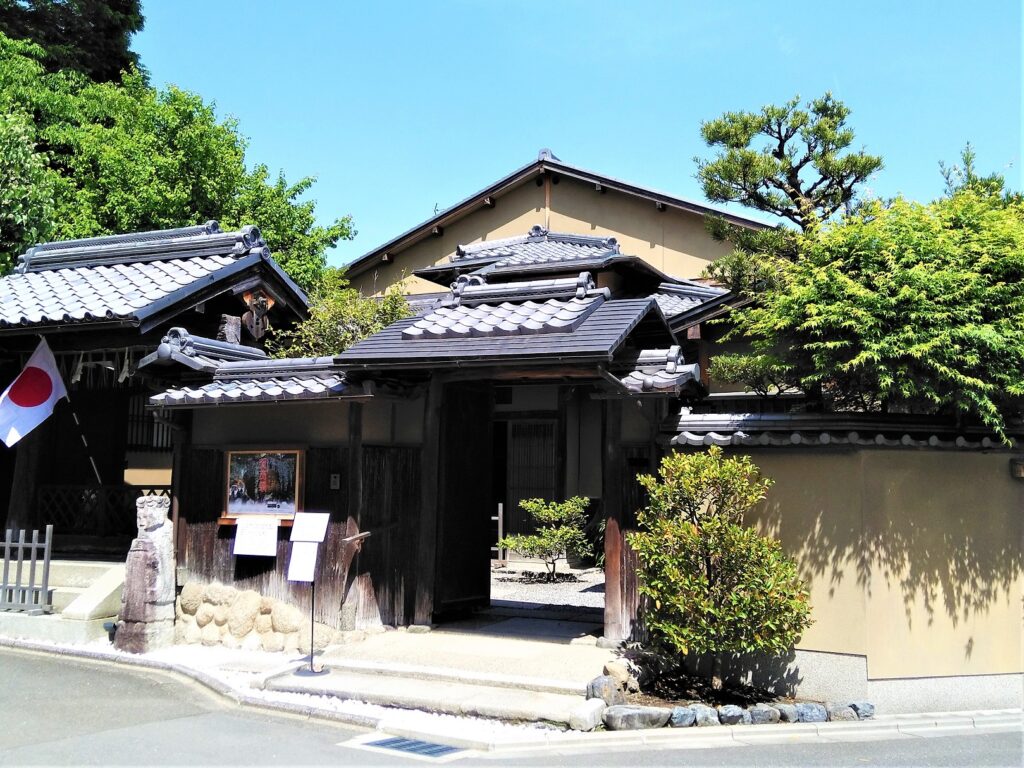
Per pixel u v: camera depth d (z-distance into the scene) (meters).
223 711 6.90
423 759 5.73
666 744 6.28
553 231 21.52
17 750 5.68
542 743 6.09
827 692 7.57
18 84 21.19
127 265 13.19
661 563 7.37
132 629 8.88
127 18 27.92
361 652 8.16
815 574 7.75
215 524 9.55
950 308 7.44
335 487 8.89
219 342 10.61
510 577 14.48
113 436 12.37
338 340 13.17
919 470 7.90
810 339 8.05
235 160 19.91
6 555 10.07
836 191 12.88
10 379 12.95
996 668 8.01
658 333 9.89
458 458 10.02
